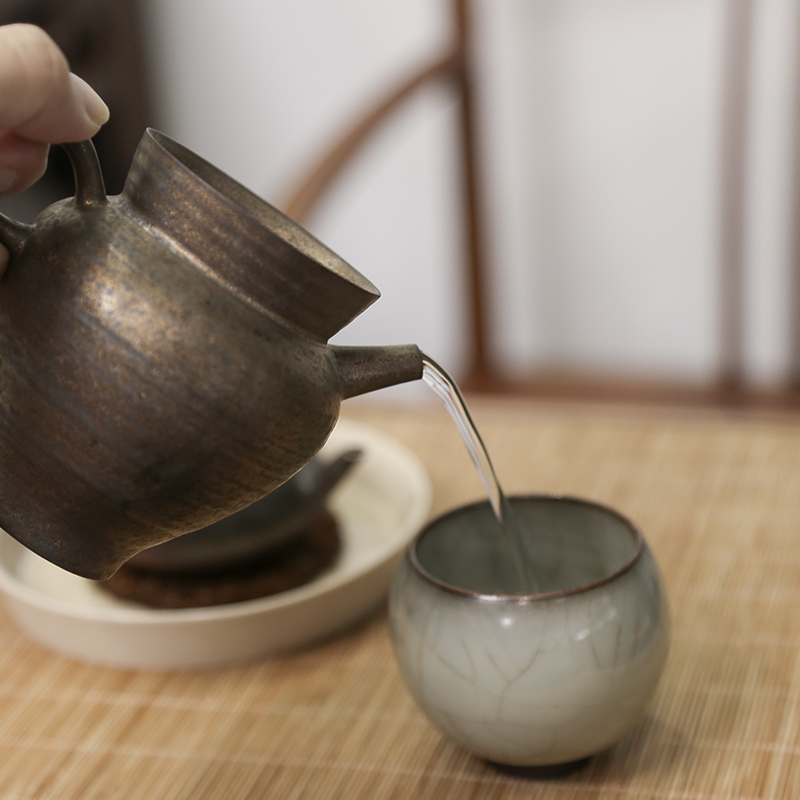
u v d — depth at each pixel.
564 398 1.42
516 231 1.54
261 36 1.62
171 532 0.55
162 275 0.53
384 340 1.70
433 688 0.61
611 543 0.64
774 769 0.62
